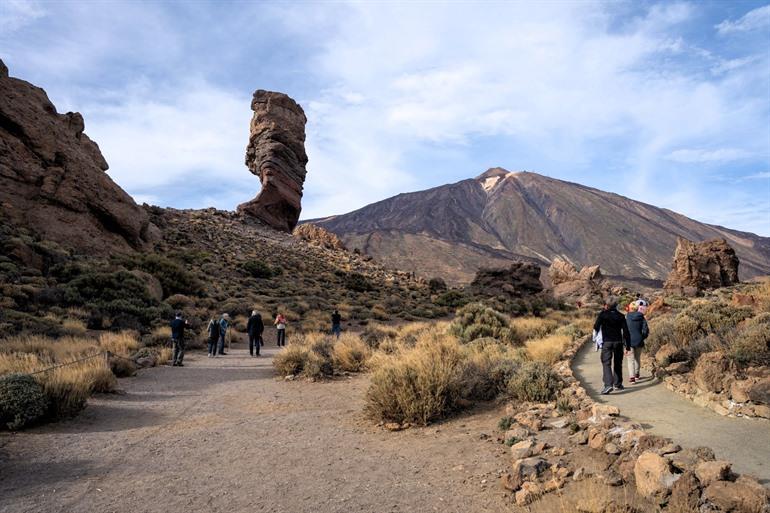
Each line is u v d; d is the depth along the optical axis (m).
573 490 4.75
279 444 7.45
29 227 34.31
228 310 32.56
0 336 16.95
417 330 24.52
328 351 16.81
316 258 64.69
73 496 5.34
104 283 28.45
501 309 43.69
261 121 78.56
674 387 7.77
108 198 40.53
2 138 35.69
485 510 4.71
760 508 3.66
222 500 5.21
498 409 8.70
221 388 12.66
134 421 9.00
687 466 4.45
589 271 64.81
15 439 7.52
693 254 48.12
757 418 5.96
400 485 5.52
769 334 7.55
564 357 12.91
